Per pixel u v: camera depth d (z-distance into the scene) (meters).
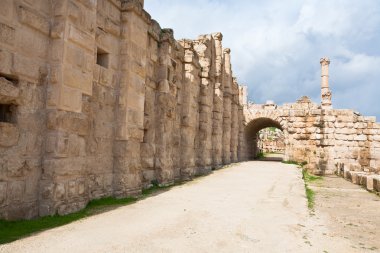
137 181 12.23
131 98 11.95
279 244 7.11
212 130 26.20
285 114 37.91
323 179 26.47
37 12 8.16
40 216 7.98
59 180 8.20
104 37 11.07
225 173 22.86
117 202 10.59
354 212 11.76
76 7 8.90
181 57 18.95
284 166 30.73
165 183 15.45
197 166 22.27
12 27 7.46
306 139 36.56
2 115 7.66
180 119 18.97
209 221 8.77
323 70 38.25
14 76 7.56
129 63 11.88
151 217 8.81
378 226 9.58
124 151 11.50
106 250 6.02
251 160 42.06
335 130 35.69
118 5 11.79
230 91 31.64
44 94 8.34
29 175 7.86
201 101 22.77
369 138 34.62
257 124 45.12
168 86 15.75
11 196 7.39
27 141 7.83
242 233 7.80
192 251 6.29
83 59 9.20
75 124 8.79
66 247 6.02
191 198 12.20
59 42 8.45
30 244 6.06
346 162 35.06
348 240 7.85
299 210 10.98
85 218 8.31
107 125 11.21
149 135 14.82
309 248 6.96
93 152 10.43
